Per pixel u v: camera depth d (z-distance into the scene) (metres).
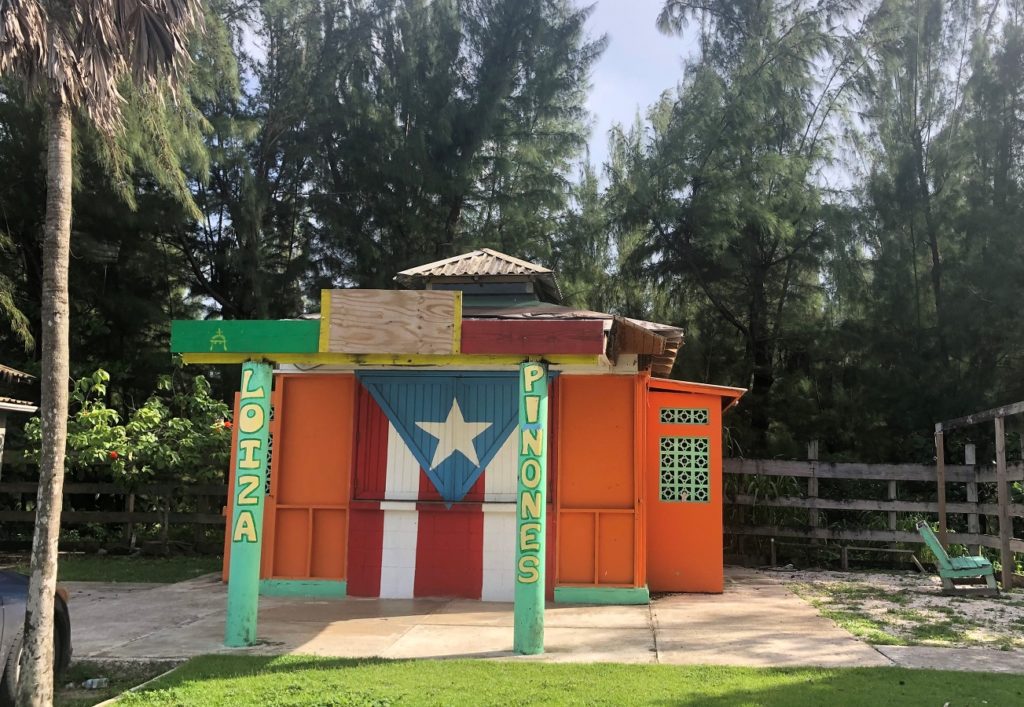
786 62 15.66
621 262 16.86
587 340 6.21
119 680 5.57
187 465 12.34
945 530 11.09
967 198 13.76
